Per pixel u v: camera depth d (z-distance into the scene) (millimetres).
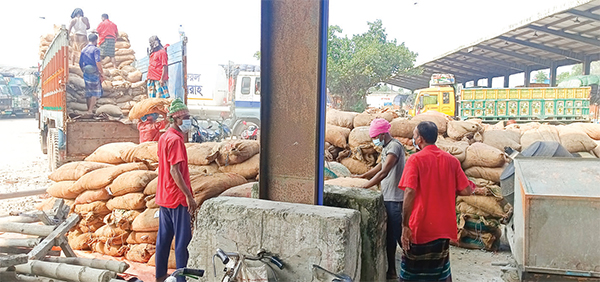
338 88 23281
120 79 10742
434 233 3209
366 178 4531
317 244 2529
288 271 2598
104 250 4727
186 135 8133
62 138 8055
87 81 9109
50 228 4004
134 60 12070
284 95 2965
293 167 2959
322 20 2844
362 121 6824
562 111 14203
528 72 22219
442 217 3207
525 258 3039
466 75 27391
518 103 14422
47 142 11453
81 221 4996
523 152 4320
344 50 23047
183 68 8938
